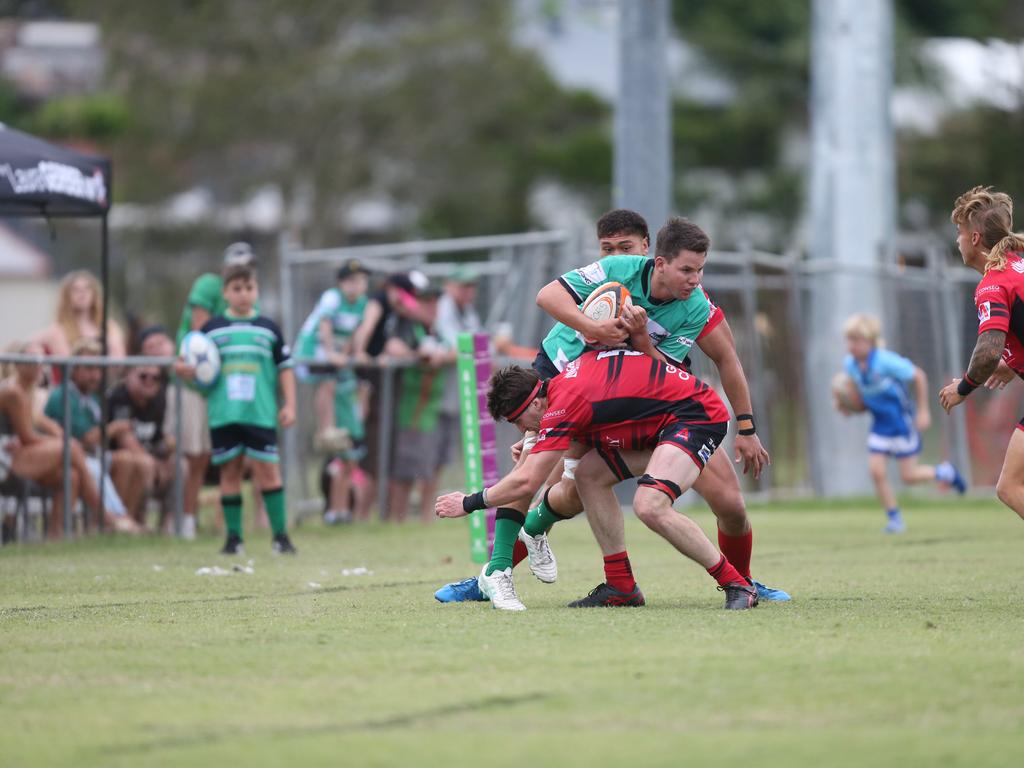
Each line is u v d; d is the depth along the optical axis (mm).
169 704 13938
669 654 16578
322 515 45531
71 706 13875
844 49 61688
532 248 49156
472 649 17047
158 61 157000
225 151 158500
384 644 17500
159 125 155250
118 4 155625
